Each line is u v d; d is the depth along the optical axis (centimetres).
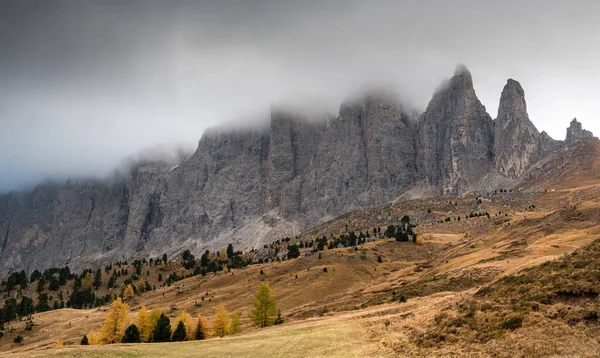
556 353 2527
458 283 7312
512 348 2741
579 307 2955
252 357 3950
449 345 3175
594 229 9600
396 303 6644
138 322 8356
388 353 3419
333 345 3947
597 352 2430
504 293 3794
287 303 12794
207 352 4328
